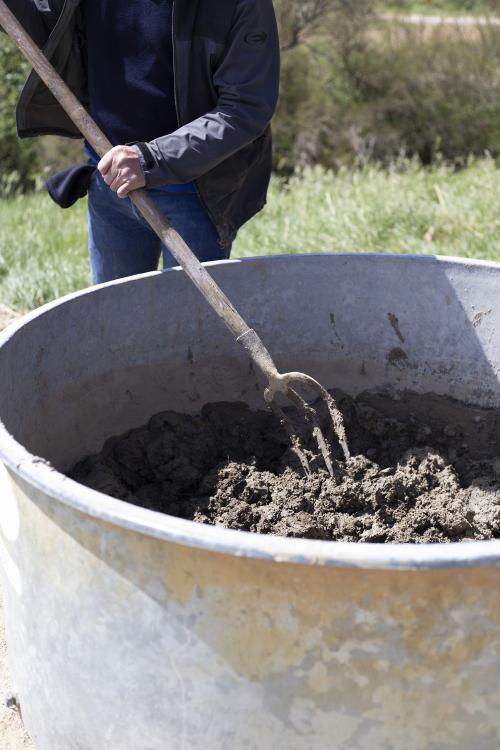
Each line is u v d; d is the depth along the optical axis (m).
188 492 2.74
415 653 1.58
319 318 2.99
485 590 1.54
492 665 1.60
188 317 2.88
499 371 2.87
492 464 2.79
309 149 11.12
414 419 2.98
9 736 2.16
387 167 10.45
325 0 11.33
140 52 2.77
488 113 11.03
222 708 1.68
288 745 1.68
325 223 5.84
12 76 10.06
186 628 1.65
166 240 2.55
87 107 3.12
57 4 2.84
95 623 1.75
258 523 2.49
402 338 2.98
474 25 12.50
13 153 10.33
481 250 5.21
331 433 2.92
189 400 2.98
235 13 2.57
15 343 2.35
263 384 3.05
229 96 2.62
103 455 2.79
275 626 1.59
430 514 2.52
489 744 1.68
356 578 1.52
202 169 2.61
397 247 5.40
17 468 1.74
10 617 2.05
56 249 5.96
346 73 11.65
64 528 1.72
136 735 1.79
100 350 2.71
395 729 1.64
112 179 2.56
